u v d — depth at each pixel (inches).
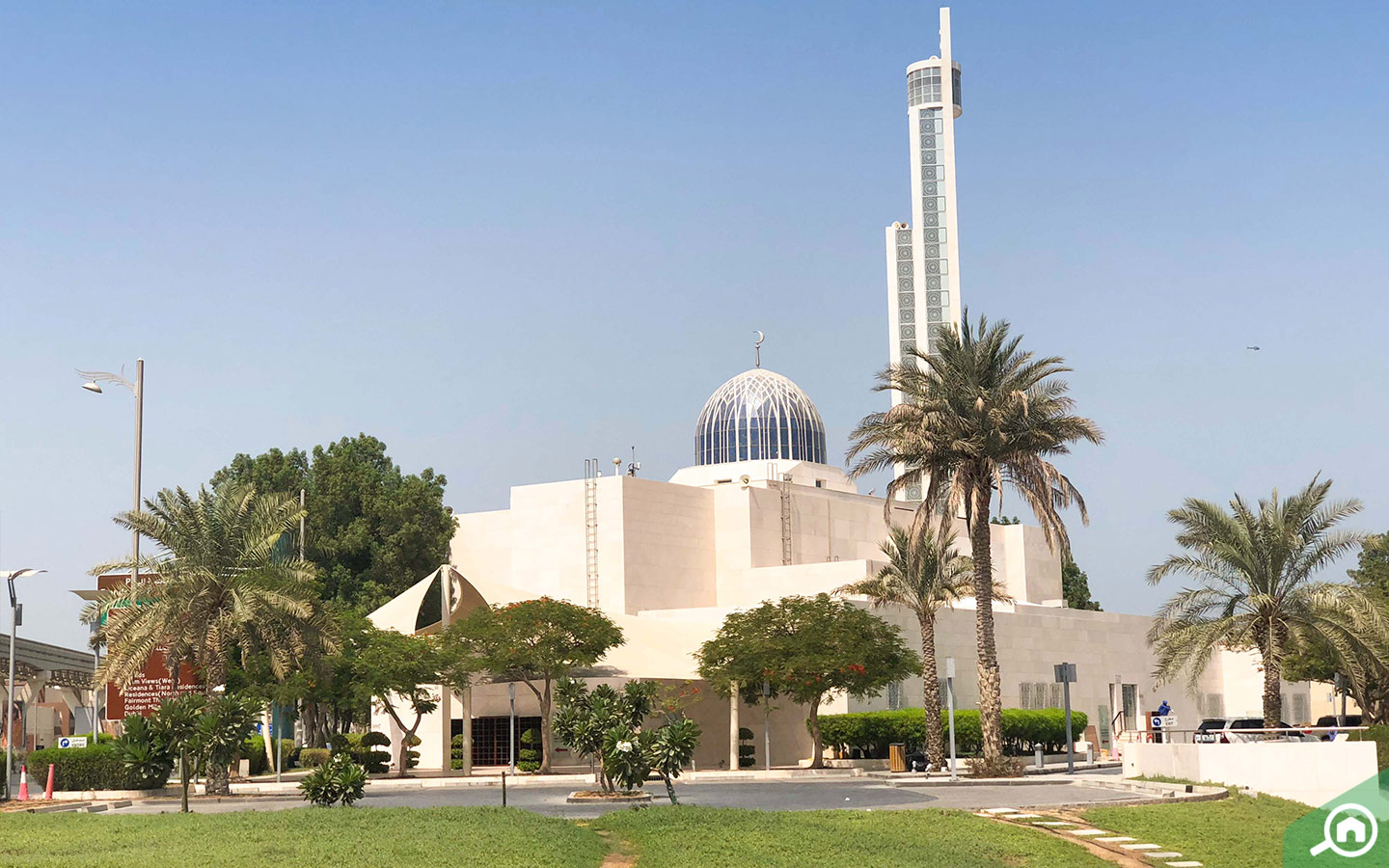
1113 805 1550.2
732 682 2516.0
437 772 2603.3
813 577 3403.1
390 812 1302.9
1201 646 2313.0
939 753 2324.1
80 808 1654.8
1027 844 1244.5
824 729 2815.0
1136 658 3919.8
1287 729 2074.3
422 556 3695.9
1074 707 3641.7
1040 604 4313.5
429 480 3897.6
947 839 1229.1
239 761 2363.4
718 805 1571.1
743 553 3587.6
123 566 1979.6
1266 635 2289.6
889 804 1590.8
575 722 1654.8
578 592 3476.9
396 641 2341.3
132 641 1943.9
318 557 3752.5
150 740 1478.8
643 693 1664.6
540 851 1051.9
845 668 2480.3
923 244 5669.3
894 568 2401.6
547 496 3572.8
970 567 2468.0
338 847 1050.7
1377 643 2294.5
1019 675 3437.5
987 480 2110.0
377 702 2847.0
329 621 2055.9
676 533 3548.2
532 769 2459.4
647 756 1561.3
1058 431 2071.9
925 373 2140.7
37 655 3316.9
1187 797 1676.9
